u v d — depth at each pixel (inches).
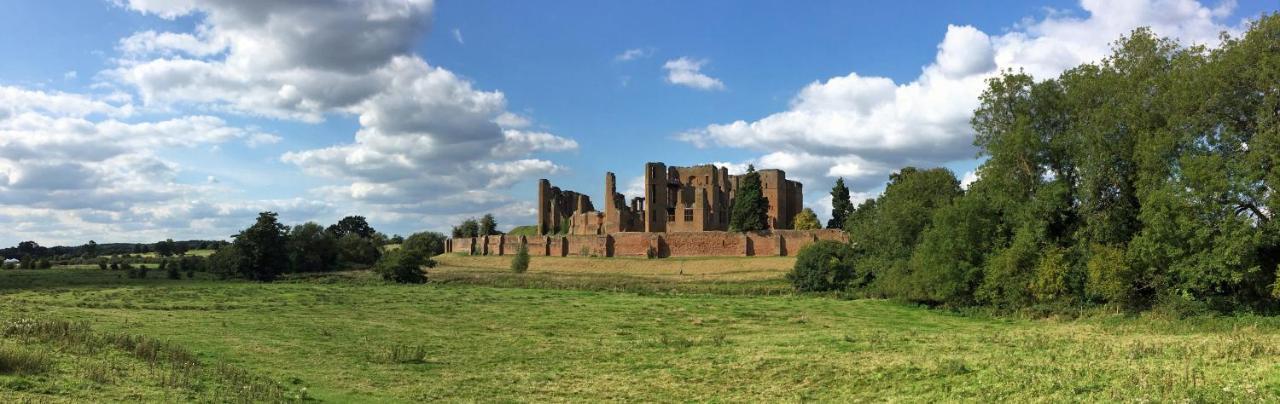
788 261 4670.3
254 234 4343.0
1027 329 1765.5
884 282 2664.9
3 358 871.7
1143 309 1856.5
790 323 2032.5
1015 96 2246.6
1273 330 1445.6
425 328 1834.4
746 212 5236.2
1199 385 803.4
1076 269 1980.8
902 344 1395.2
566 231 6776.6
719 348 1455.5
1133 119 1866.4
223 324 1705.2
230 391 902.4
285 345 1424.7
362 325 1843.0
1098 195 1952.5
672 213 6348.4
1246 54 1642.5
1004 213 2237.9
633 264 5118.1
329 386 1057.5
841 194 5590.6
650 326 1952.5
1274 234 1581.0
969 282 2298.2
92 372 888.3
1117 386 826.2
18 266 5280.5
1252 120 1690.5
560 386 1106.7
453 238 6889.8
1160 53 1968.5
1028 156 2133.4
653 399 1011.9
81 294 2576.3
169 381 908.0
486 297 2859.3
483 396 1032.2
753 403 953.5
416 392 1046.4
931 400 877.2
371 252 6200.8
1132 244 1812.3
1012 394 853.8
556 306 2508.6
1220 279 1625.2
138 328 1537.9
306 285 3503.9
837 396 965.2
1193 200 1626.5
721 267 4739.2
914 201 2763.3
